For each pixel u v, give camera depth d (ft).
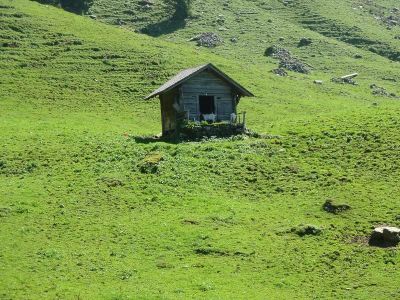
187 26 616.80
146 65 413.39
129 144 233.55
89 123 305.32
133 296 121.39
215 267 139.44
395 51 594.24
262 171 202.28
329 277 133.49
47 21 476.13
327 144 224.74
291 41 593.01
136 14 642.22
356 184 187.11
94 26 494.59
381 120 247.70
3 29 444.55
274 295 124.57
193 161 209.26
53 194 187.11
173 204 178.50
